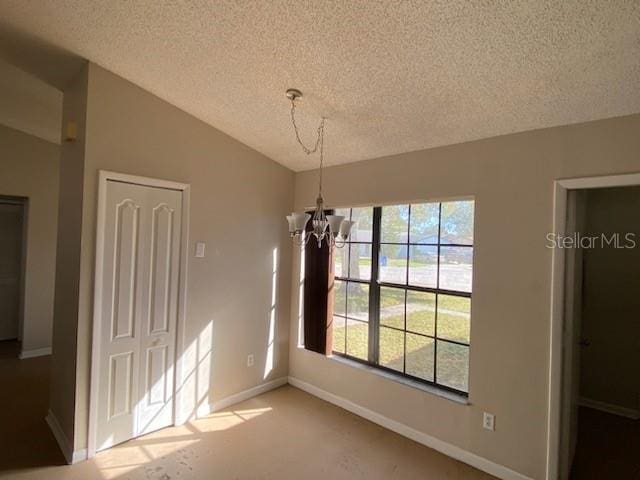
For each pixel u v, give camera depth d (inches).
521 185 91.8
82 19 81.4
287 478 91.7
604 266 136.2
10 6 81.3
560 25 58.3
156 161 109.7
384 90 86.2
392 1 60.4
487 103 83.7
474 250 99.7
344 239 89.6
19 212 194.2
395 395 116.0
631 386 130.6
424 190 111.0
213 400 126.6
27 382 145.4
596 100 74.9
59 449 100.7
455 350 108.7
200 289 121.6
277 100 101.0
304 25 70.7
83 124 97.6
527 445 89.5
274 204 145.3
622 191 133.0
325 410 129.5
